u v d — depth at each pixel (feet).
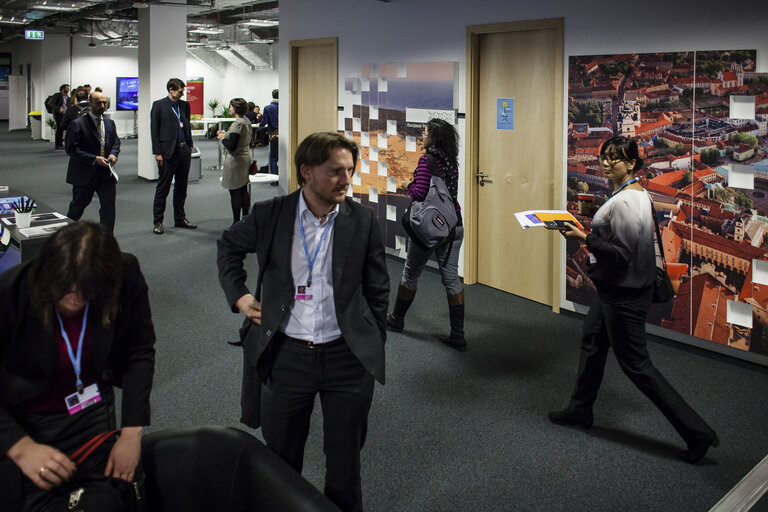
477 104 17.10
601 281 9.04
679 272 10.07
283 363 6.61
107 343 5.74
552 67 14.99
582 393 10.00
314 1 22.12
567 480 8.75
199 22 46.50
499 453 9.40
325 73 22.43
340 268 6.52
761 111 11.42
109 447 6.03
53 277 4.95
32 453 5.41
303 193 6.59
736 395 11.23
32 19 49.93
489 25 16.08
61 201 28.94
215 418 10.25
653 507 8.17
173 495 6.93
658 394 8.99
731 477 8.84
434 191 12.21
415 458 9.25
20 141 57.52
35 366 5.49
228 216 26.21
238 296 6.75
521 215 9.71
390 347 13.32
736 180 11.88
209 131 60.08
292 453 7.00
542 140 15.49
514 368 12.31
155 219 22.99
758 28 11.31
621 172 9.11
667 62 12.65
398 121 19.16
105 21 54.19
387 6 19.12
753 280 11.86
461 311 13.05
